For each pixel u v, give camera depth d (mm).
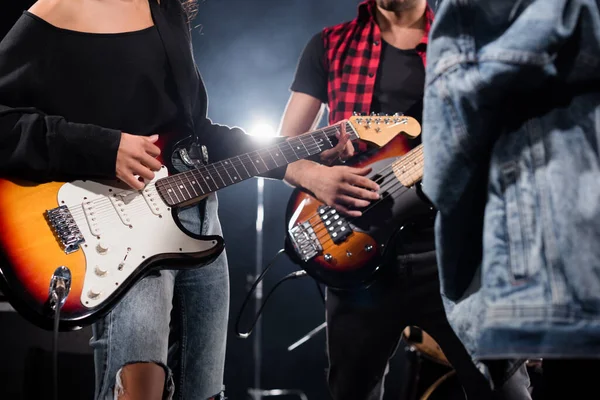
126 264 1638
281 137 2084
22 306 1540
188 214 1819
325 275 2205
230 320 4688
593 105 1139
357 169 2211
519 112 1184
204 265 1752
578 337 1076
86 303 1572
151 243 1685
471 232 1249
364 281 2166
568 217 1103
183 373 1846
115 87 1761
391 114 2316
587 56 1117
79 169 1654
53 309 1548
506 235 1153
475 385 2049
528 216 1136
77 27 1742
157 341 1644
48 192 1648
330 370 2229
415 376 2645
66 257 1598
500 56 1122
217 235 1780
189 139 1844
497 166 1183
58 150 1622
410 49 2352
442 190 1211
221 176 1867
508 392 1995
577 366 1187
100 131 1664
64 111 1725
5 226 1584
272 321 4754
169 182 1770
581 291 1082
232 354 4629
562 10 1112
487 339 1137
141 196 1726
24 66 1679
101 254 1627
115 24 1788
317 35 2543
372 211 2193
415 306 2135
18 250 1571
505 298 1129
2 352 2252
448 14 1205
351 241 2197
